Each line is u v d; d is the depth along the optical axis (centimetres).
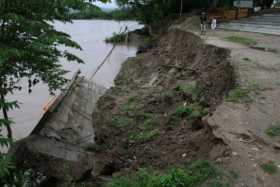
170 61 1711
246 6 2672
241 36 1669
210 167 497
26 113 1359
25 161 653
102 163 753
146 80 1634
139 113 1083
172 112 1004
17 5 570
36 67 689
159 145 788
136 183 510
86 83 1333
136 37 3788
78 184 652
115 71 2220
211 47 1333
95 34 4938
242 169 486
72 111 975
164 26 3102
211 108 829
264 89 792
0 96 650
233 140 565
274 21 1945
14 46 582
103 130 970
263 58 1086
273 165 493
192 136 730
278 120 638
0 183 544
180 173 482
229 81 902
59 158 679
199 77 1191
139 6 3484
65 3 584
